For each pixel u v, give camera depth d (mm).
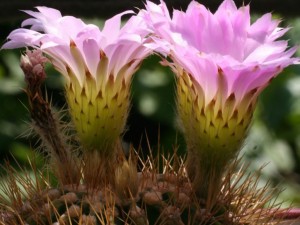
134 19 530
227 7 521
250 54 503
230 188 544
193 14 510
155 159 565
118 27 528
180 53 503
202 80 516
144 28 522
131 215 519
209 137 525
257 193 566
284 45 504
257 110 1007
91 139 542
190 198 535
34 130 588
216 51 506
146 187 538
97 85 536
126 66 535
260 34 504
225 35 506
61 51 532
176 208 523
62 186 544
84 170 542
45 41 524
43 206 532
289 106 989
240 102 518
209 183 534
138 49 531
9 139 1047
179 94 549
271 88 995
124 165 536
